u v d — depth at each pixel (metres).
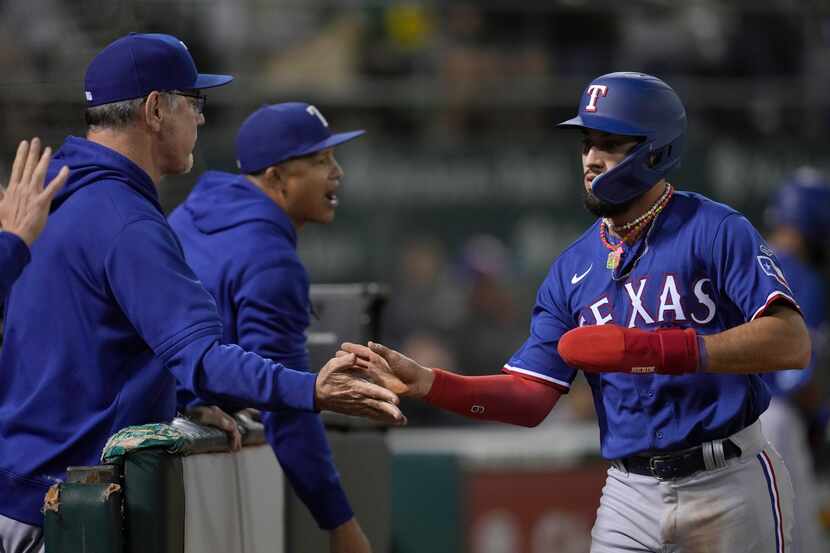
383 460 16.89
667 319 11.18
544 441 25.86
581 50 33.06
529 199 30.77
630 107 11.10
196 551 11.02
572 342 10.70
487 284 30.58
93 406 10.93
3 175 23.58
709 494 11.13
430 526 23.94
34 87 24.17
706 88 32.19
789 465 20.06
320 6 31.19
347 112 30.42
